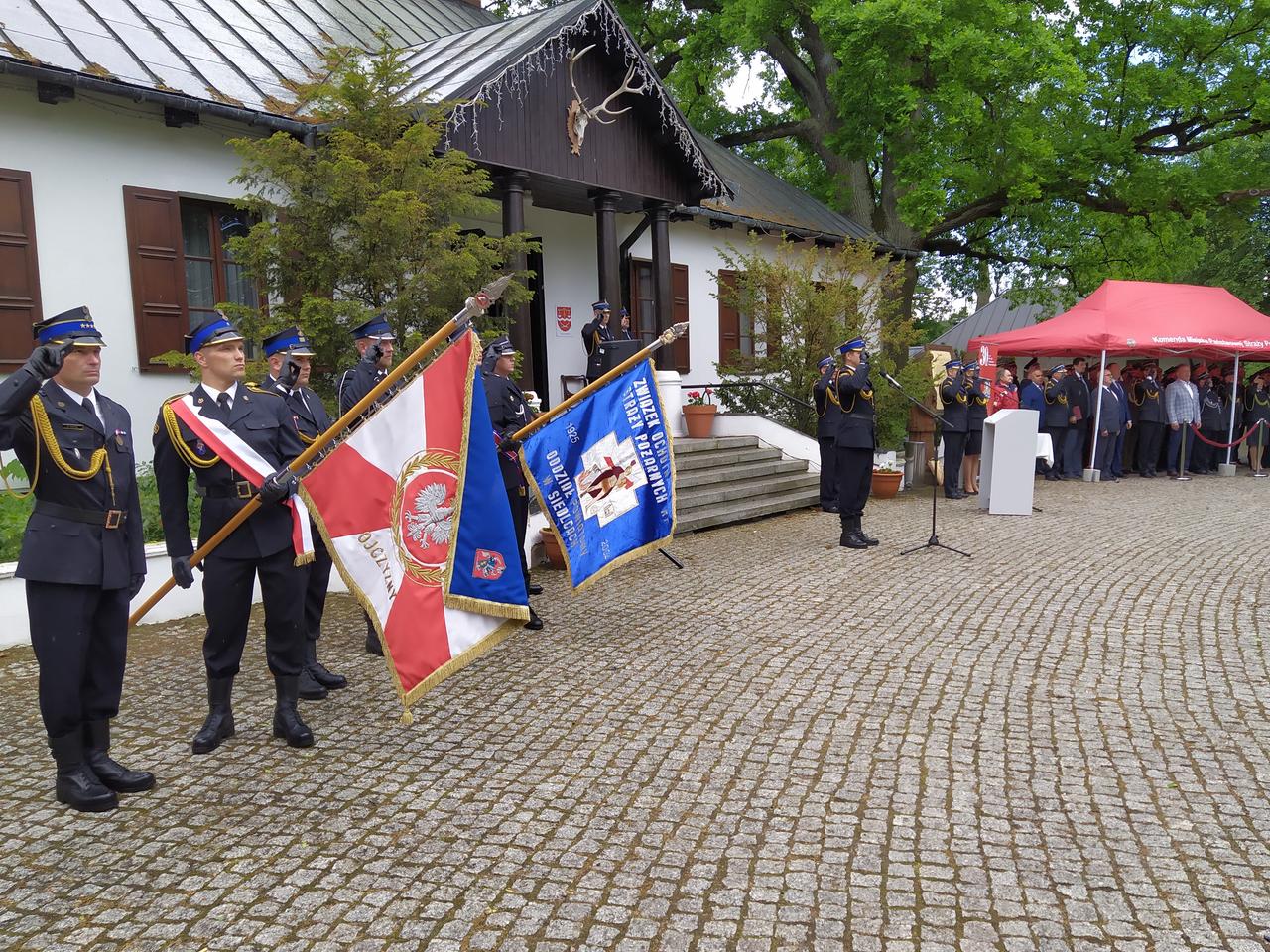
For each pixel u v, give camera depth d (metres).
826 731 4.68
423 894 3.23
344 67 8.49
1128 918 3.08
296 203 7.90
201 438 4.31
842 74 18.23
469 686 5.37
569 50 11.41
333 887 3.28
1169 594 7.46
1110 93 20.22
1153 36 19.58
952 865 3.42
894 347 15.36
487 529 4.33
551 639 6.32
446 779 4.14
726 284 15.25
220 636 4.47
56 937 2.99
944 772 4.21
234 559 4.39
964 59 17.38
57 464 3.78
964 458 14.00
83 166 8.30
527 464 6.14
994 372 15.70
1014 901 3.18
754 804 3.89
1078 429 16.05
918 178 19.03
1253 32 19.08
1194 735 4.65
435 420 4.27
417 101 8.45
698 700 5.11
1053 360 19.73
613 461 6.54
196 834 3.66
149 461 8.73
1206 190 19.56
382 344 5.95
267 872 3.38
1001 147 19.30
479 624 4.34
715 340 16.38
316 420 5.66
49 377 3.59
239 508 4.38
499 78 9.88
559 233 14.02
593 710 4.98
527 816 3.79
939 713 4.92
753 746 4.50
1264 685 5.36
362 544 4.14
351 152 7.82
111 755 4.43
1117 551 9.21
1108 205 20.91
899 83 18.05
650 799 3.94
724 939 2.96
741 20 19.64
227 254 9.59
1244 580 7.95
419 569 4.20
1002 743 4.53
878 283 15.30
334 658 5.97
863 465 9.38
